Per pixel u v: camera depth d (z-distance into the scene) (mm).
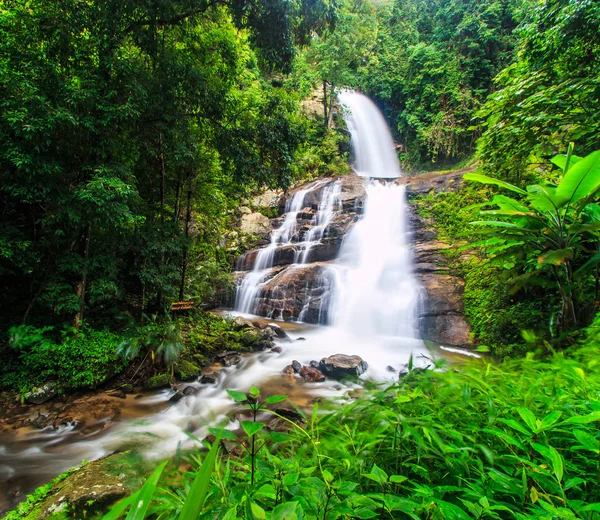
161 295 7102
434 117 16828
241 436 3664
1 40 4629
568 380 1414
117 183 4715
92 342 5105
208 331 7246
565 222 3311
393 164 20656
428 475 1029
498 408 1201
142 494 379
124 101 5195
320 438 1337
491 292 6883
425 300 7930
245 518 706
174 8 6125
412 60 18281
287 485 866
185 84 6297
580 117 3697
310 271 10008
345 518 818
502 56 14922
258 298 10062
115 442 3705
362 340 7609
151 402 4703
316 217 13188
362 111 22219
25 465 3314
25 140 4176
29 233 5535
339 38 17672
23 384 4488
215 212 9766
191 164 6984
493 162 4895
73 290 5480
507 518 876
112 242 5977
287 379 5426
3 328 5043
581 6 3646
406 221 10977
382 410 1303
